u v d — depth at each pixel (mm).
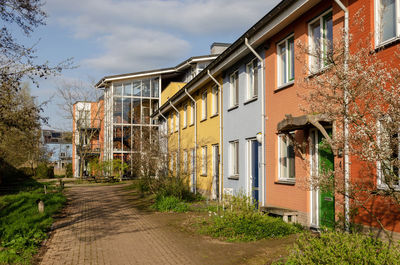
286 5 9594
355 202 5617
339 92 4621
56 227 10984
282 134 10508
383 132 4211
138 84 38344
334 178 5059
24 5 9211
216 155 17234
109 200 19062
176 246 8055
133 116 37844
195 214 12844
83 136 42031
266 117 11648
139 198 19578
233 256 7043
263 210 10328
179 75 37625
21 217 12141
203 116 19156
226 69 15406
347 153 4691
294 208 9828
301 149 9289
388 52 6547
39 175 46219
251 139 13094
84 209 15391
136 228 10547
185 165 18781
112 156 37031
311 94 5109
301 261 4922
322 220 8727
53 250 8047
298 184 8094
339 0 7855
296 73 9875
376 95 4391
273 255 6934
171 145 21828
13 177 38938
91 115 44875
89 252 7801
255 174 12820
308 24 9602
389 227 6422
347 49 4859
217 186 17031
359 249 4535
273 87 11219
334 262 4469
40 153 46000
